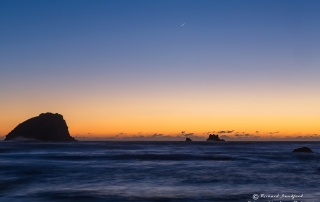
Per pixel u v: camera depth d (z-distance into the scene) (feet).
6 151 242.37
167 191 77.46
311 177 102.32
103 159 168.04
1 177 98.58
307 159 177.27
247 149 333.21
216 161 160.45
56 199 67.92
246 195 72.84
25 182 90.07
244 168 127.13
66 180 94.27
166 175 105.40
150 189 80.02
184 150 293.84
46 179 95.86
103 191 76.95
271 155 200.54
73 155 188.55
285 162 156.97
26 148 296.30
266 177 101.81
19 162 142.31
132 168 124.16
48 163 139.85
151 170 118.52
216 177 101.24
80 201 66.39
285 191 78.18
